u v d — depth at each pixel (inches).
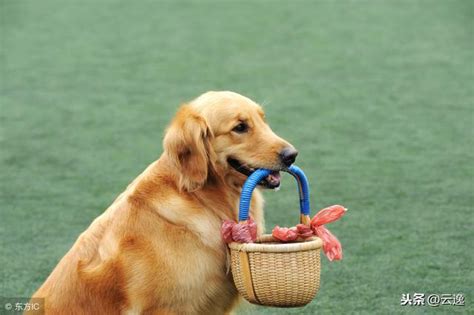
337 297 292.7
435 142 488.1
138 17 866.1
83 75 669.9
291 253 211.0
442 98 578.9
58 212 393.7
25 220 383.9
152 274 223.8
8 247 350.3
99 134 525.0
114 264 225.8
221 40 767.7
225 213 235.5
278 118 545.6
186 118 231.5
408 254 329.1
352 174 436.8
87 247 233.6
